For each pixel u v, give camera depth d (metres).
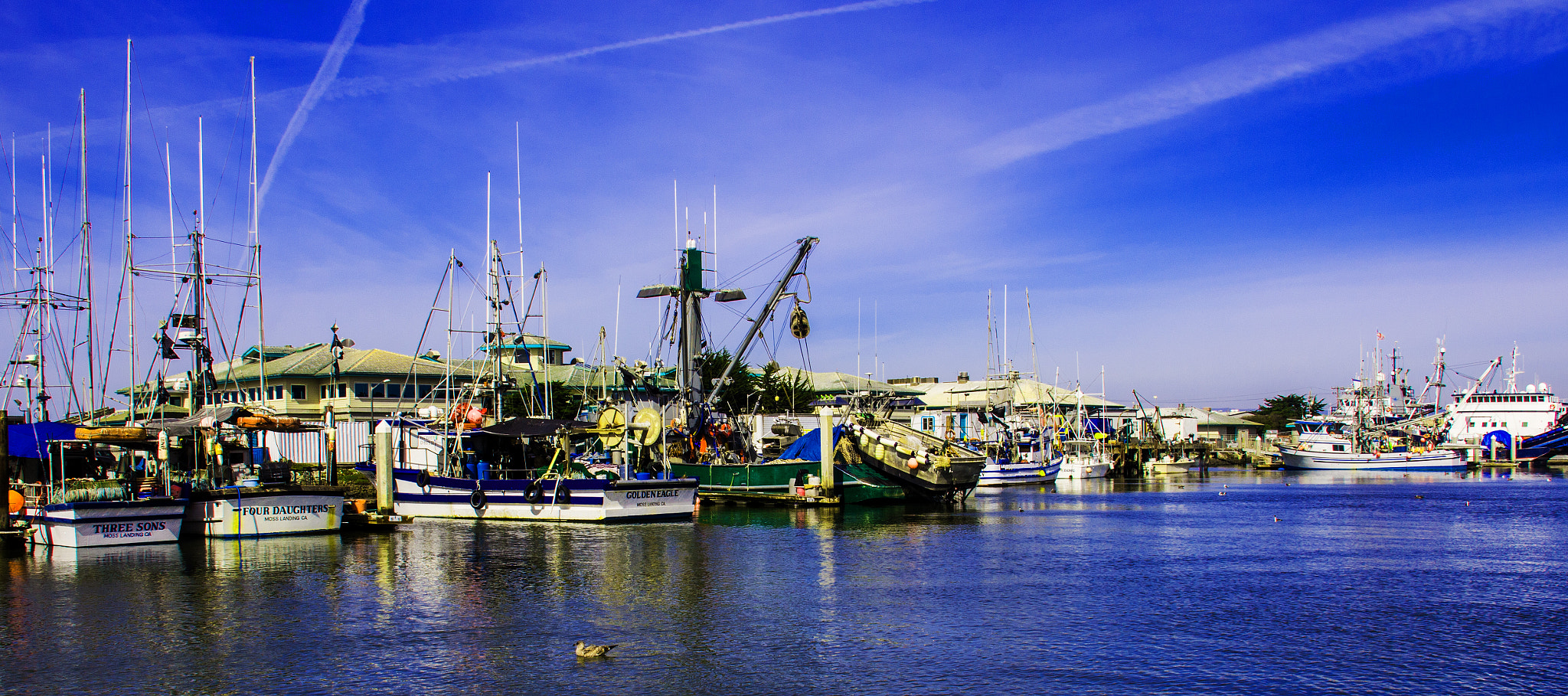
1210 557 34.75
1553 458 134.38
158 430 34.72
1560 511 55.69
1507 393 128.62
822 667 19.91
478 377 46.28
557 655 20.58
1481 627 23.55
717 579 28.80
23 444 33.75
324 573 28.83
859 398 59.94
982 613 24.67
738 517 46.28
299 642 21.36
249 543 33.81
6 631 22.12
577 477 41.25
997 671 19.70
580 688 18.52
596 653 20.50
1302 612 25.09
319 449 60.25
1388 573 31.31
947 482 55.06
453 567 30.00
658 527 40.41
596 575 29.06
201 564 29.95
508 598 25.80
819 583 28.47
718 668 19.77
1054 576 30.20
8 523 32.81
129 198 35.78
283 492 35.16
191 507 33.94
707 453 55.19
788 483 51.38
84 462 36.38
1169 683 19.03
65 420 41.97
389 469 39.47
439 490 42.00
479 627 22.77
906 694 18.30
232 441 37.28
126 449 35.62
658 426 44.16
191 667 19.66
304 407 74.69
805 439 55.16
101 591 26.09
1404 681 19.23
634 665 19.92
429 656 20.47
